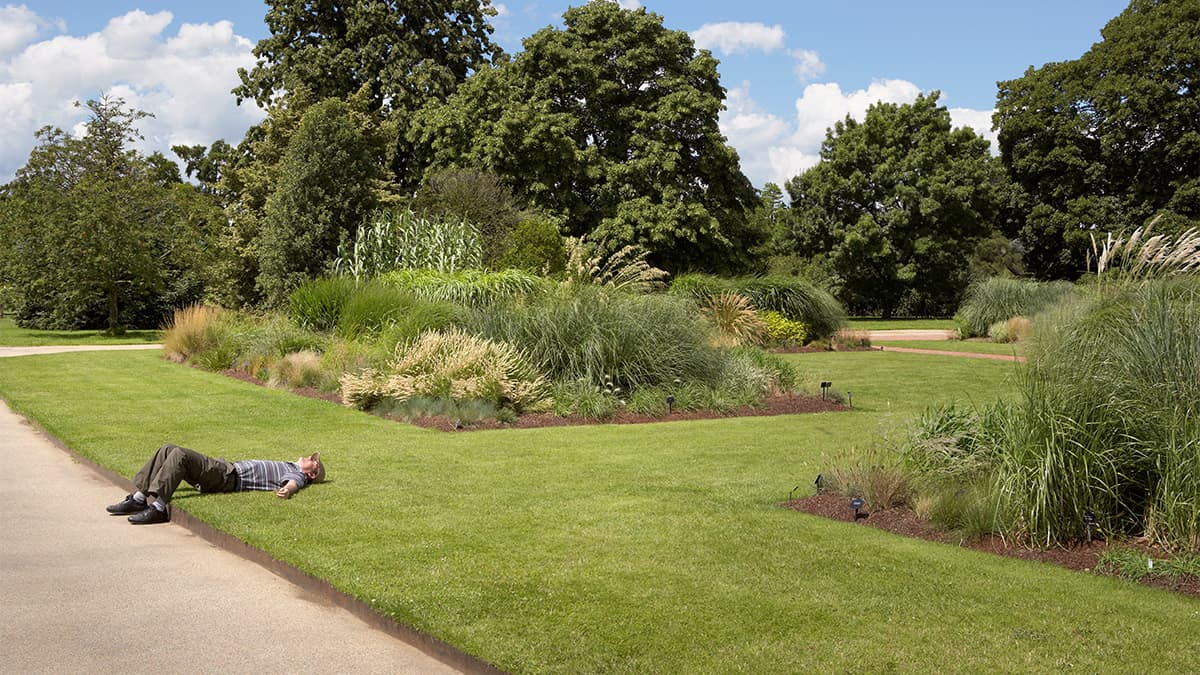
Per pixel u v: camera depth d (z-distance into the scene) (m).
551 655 3.91
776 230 50.84
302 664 4.05
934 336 29.55
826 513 6.44
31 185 27.33
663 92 35.66
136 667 3.97
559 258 24.95
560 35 35.25
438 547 5.50
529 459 8.45
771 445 9.26
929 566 5.21
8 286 29.69
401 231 21.50
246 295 31.45
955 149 45.66
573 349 12.07
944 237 44.94
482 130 33.06
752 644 4.03
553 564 5.17
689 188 35.75
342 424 10.43
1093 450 5.72
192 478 6.80
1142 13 40.69
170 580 5.18
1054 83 42.56
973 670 3.78
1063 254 42.12
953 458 6.85
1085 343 6.20
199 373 15.80
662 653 3.93
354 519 6.17
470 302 16.14
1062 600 4.67
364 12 37.06
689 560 5.26
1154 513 5.63
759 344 21.80
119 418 10.76
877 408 12.36
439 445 9.17
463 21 39.97
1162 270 6.63
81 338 26.38
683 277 23.89
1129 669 3.81
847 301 47.34
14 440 9.77
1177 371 5.76
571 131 34.72
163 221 28.42
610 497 6.88
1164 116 38.16
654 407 11.37
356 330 15.74
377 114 35.53
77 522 6.45
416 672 3.98
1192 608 4.59
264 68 38.16
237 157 37.66
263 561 5.45
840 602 4.58
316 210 25.50
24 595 4.88
